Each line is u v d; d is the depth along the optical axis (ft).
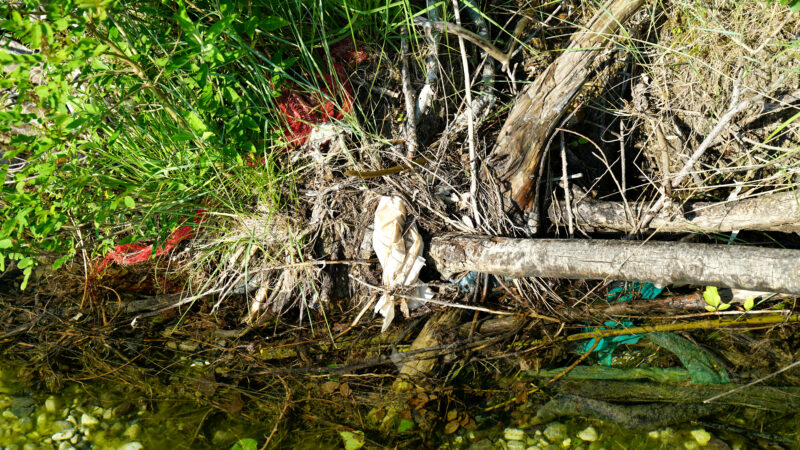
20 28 4.55
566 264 5.78
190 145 6.14
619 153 6.93
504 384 5.50
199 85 5.55
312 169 6.47
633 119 6.88
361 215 6.26
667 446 4.99
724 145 6.52
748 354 5.59
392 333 5.94
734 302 6.01
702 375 5.46
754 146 6.38
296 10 6.42
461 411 5.29
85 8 4.51
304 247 6.19
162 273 6.59
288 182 6.38
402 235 6.07
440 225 6.26
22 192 5.35
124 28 5.51
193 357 5.85
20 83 4.82
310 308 6.15
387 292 5.97
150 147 6.11
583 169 6.85
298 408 5.35
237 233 6.31
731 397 5.29
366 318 6.11
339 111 6.45
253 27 5.48
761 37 6.39
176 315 6.25
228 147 5.90
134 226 6.06
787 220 5.84
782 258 5.29
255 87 6.01
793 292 5.27
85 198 5.86
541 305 6.11
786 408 5.17
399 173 6.40
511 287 6.22
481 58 6.85
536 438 5.09
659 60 6.62
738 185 6.01
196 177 5.98
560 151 6.71
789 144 6.34
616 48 6.39
